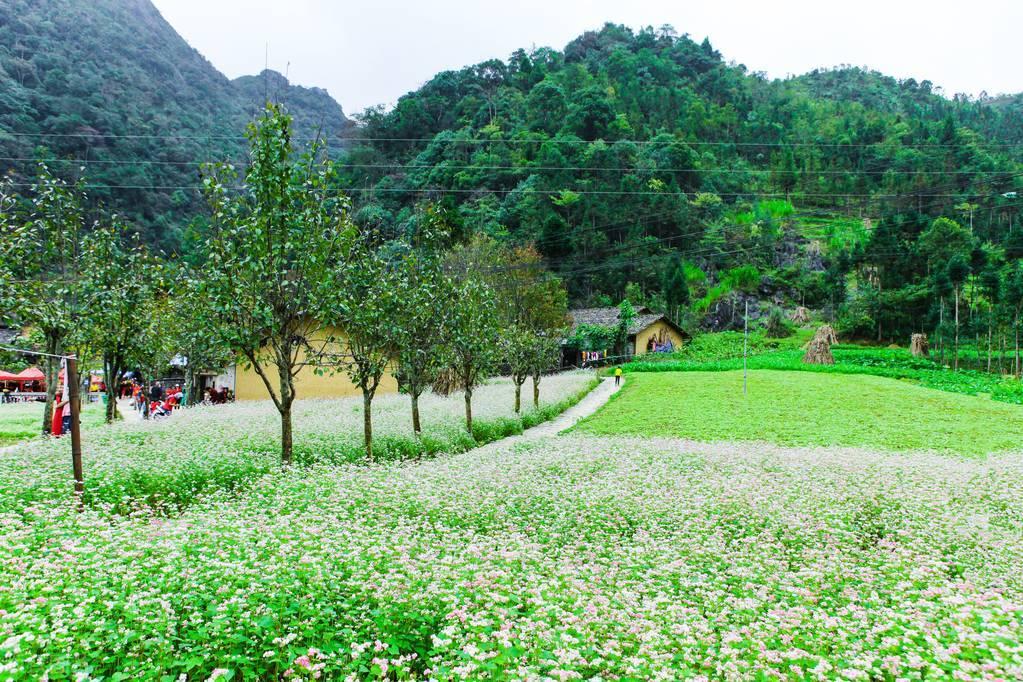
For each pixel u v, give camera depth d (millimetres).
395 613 6312
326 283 15242
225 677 4914
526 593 7059
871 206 106125
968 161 105125
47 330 20062
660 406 34156
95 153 78938
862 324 74062
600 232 83188
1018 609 6820
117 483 12219
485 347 24172
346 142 115625
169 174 83375
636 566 8523
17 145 70188
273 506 10531
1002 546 9984
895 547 10359
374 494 11438
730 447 20672
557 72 137375
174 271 16062
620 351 62688
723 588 7863
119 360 24953
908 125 128750
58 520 8828
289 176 14680
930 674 5250
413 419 21609
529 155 97375
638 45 171625
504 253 51562
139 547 7441
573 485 13758
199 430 18812
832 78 193375
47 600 5750
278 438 17766
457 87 129625
